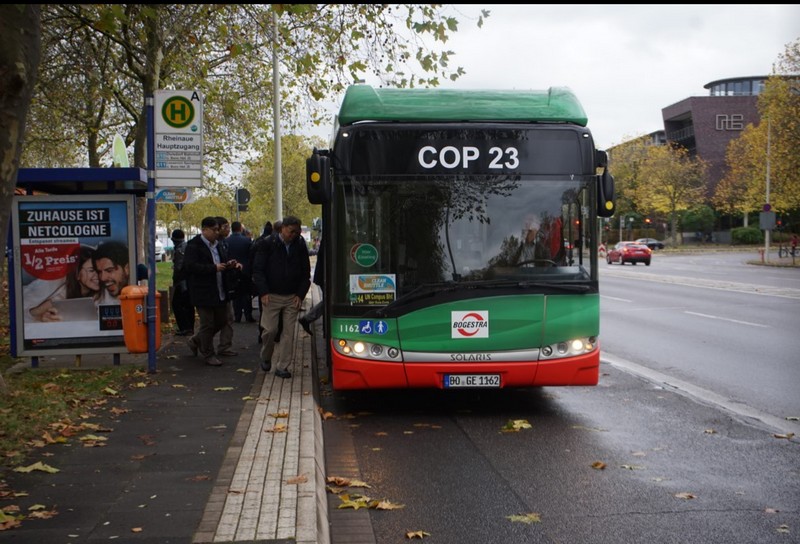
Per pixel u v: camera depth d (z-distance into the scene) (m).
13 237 10.38
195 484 5.41
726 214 88.56
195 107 10.03
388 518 5.22
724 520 5.12
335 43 14.46
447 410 8.78
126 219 10.54
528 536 4.87
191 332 14.22
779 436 7.38
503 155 8.34
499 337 8.16
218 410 7.89
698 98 90.31
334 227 8.26
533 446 7.11
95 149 24.14
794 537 4.82
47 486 5.36
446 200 8.27
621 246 52.16
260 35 15.03
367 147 8.27
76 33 17.44
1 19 5.13
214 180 28.02
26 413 7.48
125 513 4.80
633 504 5.47
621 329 16.19
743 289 26.69
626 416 8.35
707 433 7.55
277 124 23.14
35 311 10.44
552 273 8.28
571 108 8.51
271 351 10.15
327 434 7.67
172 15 14.41
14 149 5.26
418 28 10.70
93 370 10.33
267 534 4.43
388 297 8.19
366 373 8.16
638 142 87.25
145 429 7.06
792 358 12.12
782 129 45.97
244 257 16.00
